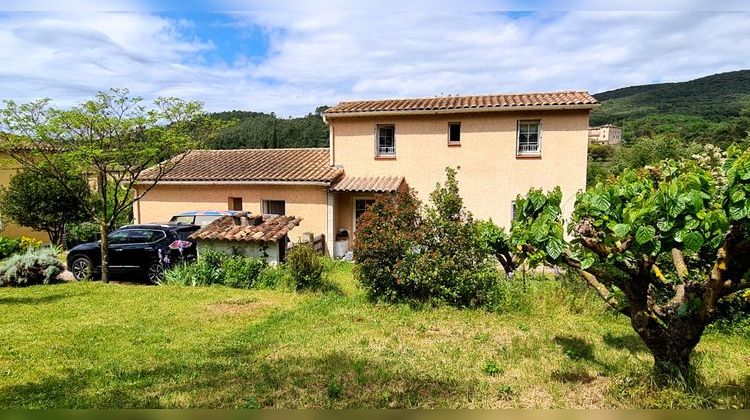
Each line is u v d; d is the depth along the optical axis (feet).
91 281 38.63
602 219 12.97
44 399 14.62
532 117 46.55
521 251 16.67
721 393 13.62
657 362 13.91
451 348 19.44
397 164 50.67
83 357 18.94
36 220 57.41
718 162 26.66
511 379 15.80
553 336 21.06
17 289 34.40
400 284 27.37
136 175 40.34
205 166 56.90
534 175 46.98
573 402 13.64
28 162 36.91
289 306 28.07
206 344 20.66
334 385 15.11
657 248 11.55
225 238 36.32
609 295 15.01
